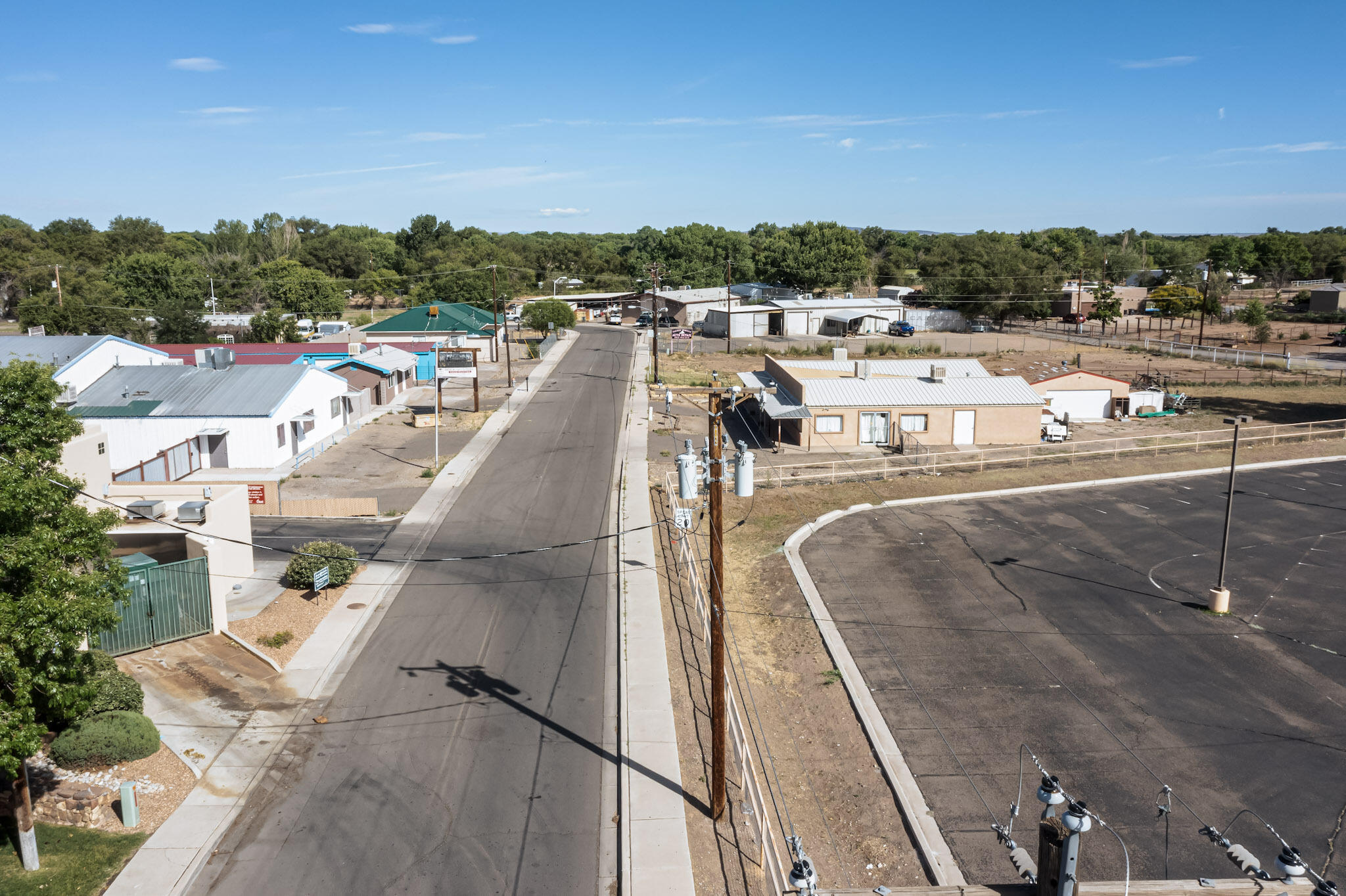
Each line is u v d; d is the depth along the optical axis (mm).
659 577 30656
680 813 17328
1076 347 90062
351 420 54938
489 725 20766
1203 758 19094
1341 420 54438
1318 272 165250
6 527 14273
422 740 20016
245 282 118000
